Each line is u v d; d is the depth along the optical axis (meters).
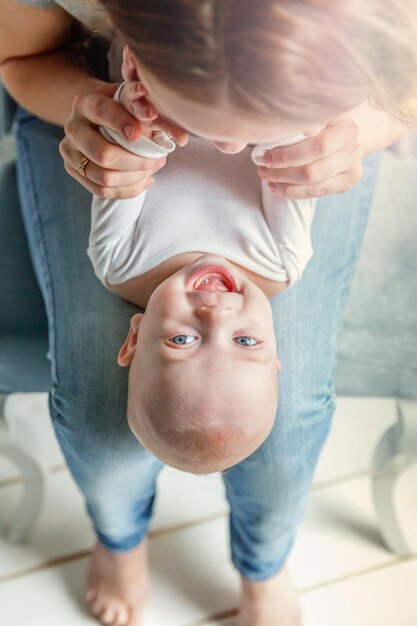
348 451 1.26
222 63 0.43
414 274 0.87
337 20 0.42
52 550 1.14
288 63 0.42
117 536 0.98
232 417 0.67
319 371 0.78
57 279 0.78
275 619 1.03
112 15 0.46
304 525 1.18
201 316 0.68
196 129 0.50
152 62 0.45
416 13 0.45
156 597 1.10
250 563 0.97
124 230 0.70
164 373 0.68
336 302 0.80
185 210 0.70
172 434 0.67
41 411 1.26
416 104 0.53
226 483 0.87
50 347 0.79
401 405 0.94
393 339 0.87
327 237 0.78
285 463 0.79
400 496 1.20
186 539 1.16
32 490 1.07
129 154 0.63
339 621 1.10
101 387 0.76
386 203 0.88
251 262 0.70
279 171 0.63
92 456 0.79
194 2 0.41
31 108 0.79
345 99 0.46
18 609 1.09
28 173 0.82
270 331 0.70
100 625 1.08
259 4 0.41
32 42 0.74
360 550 1.16
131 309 0.77
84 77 0.75
